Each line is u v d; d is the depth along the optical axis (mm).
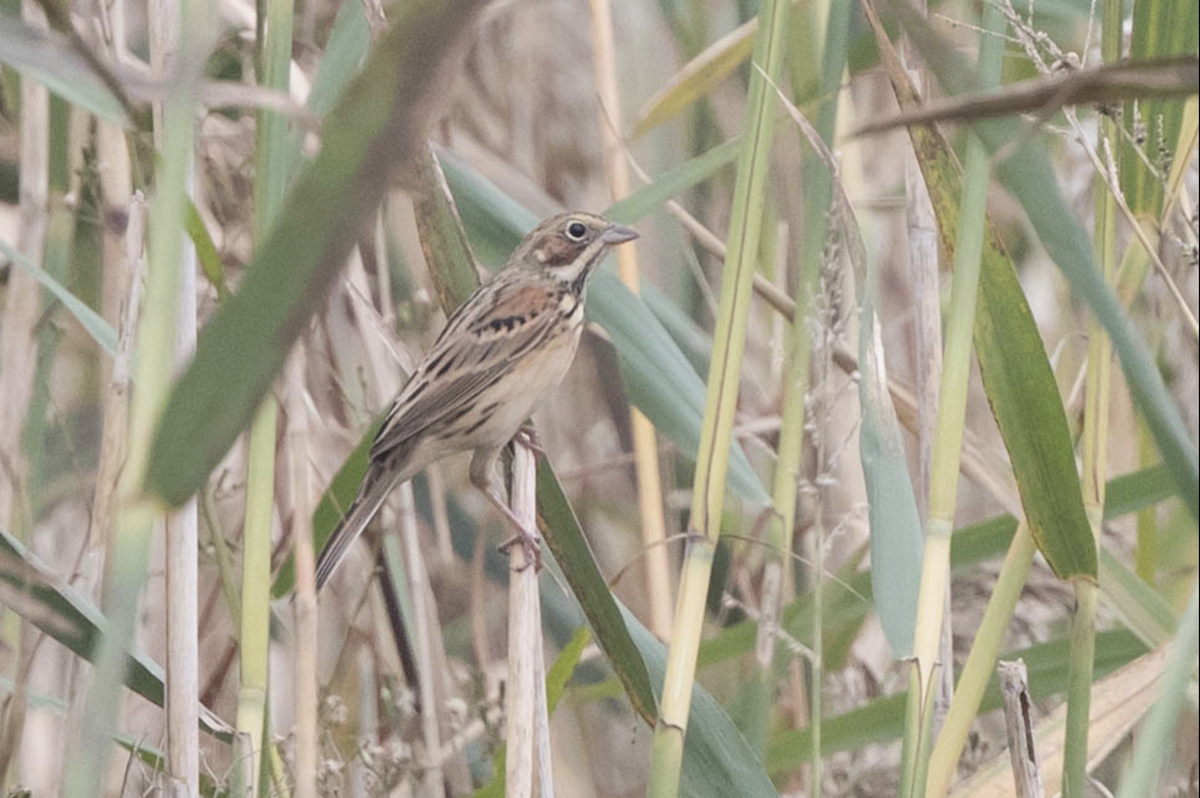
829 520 11117
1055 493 6875
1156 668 8109
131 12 11906
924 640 6875
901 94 7070
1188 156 7309
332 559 8383
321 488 10156
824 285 8141
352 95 3861
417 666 9820
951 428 6852
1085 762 7051
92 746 4520
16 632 9938
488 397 8906
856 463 11203
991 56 6895
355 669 10461
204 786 8586
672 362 9219
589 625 7223
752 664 10578
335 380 10531
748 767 7668
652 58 14594
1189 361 11508
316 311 4145
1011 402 6855
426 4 3779
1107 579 9164
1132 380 6094
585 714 11969
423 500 12781
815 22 9695
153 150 6512
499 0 12039
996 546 9711
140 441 4648
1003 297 6750
